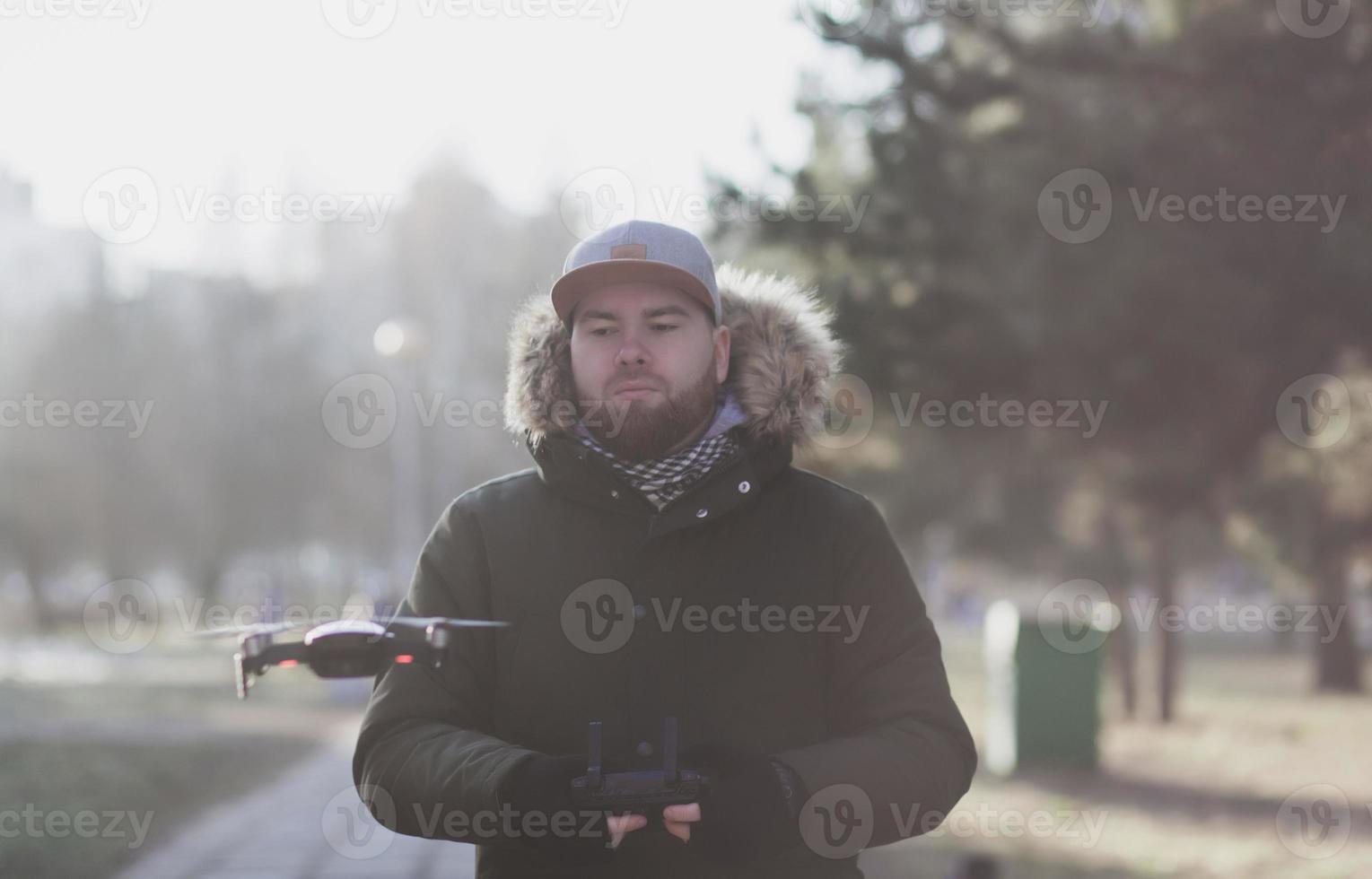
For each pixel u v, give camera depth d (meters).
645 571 2.92
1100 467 13.42
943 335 9.52
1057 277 9.89
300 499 62.78
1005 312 9.81
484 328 62.28
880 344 9.34
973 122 9.93
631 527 2.94
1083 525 27.70
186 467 61.25
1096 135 9.52
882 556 3.03
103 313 60.09
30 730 18.66
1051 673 17.53
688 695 2.88
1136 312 9.76
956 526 30.50
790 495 3.04
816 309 3.24
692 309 2.96
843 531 3.02
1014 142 9.64
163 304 63.66
